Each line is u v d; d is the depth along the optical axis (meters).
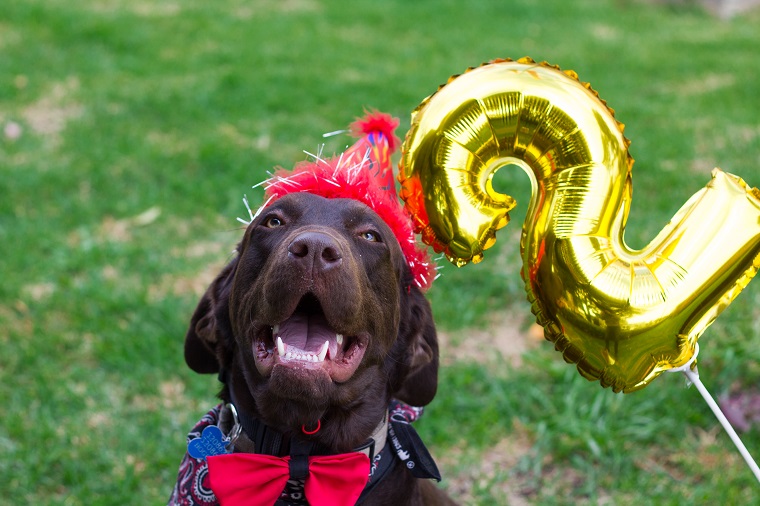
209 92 3.60
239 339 1.14
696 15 5.79
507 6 5.60
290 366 1.05
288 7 5.43
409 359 1.21
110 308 2.06
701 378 1.81
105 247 2.34
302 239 1.05
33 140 3.10
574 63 4.29
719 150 3.09
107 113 3.37
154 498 1.58
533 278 1.11
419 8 5.49
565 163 1.08
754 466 1.10
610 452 1.68
